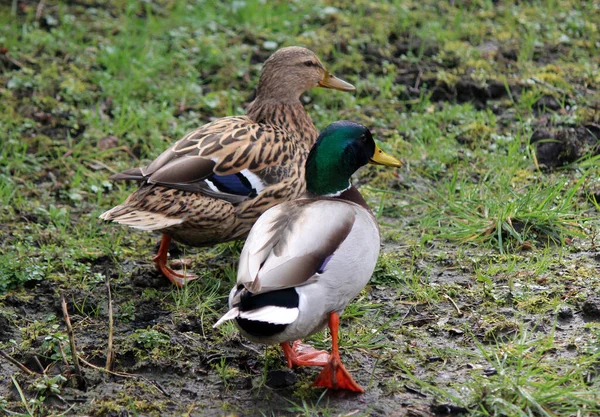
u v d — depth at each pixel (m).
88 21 16.98
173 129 13.84
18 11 17.06
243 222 10.45
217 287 10.28
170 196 9.98
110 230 11.70
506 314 9.45
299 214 8.16
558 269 10.22
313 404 8.12
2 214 11.89
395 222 11.74
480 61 15.61
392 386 8.33
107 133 13.73
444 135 13.82
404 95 14.91
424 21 16.88
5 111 14.08
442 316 9.52
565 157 12.98
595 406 7.73
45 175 12.94
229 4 17.61
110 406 8.16
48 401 8.30
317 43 16.22
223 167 10.22
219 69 15.65
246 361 8.88
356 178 12.84
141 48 15.87
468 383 8.12
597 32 16.83
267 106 11.59
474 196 11.80
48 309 9.92
